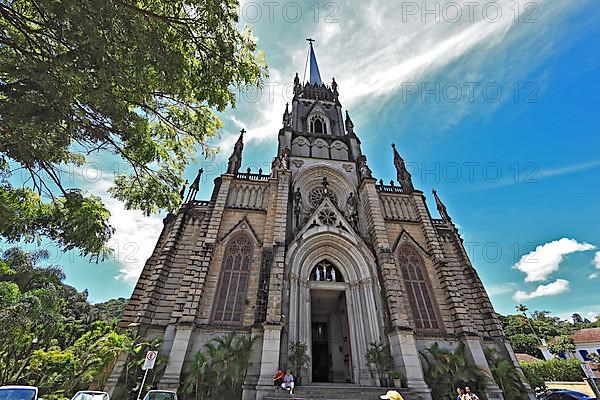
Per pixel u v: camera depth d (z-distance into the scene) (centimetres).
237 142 3738
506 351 2603
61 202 1121
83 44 759
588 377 1880
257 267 2683
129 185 1279
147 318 2292
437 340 2533
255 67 1178
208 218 2928
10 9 797
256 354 2166
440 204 3803
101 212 1127
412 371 2164
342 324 2936
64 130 899
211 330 2288
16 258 2277
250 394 1966
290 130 4034
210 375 1969
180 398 1916
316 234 2898
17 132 843
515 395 2250
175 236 2786
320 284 2758
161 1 941
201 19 1002
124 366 2003
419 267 3033
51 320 2262
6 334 1983
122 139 1052
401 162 4069
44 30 827
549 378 4422
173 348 2102
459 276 3120
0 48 848
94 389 1986
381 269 2756
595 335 6562
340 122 4506
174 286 2538
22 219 1035
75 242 1063
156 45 902
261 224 2972
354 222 3206
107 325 2441
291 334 2328
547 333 9012
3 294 1998
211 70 1072
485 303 2888
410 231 3269
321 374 2978
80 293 5759
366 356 2311
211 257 2634
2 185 1127
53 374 2100
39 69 762
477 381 2234
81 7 712
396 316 2444
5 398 1309
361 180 3488
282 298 2448
